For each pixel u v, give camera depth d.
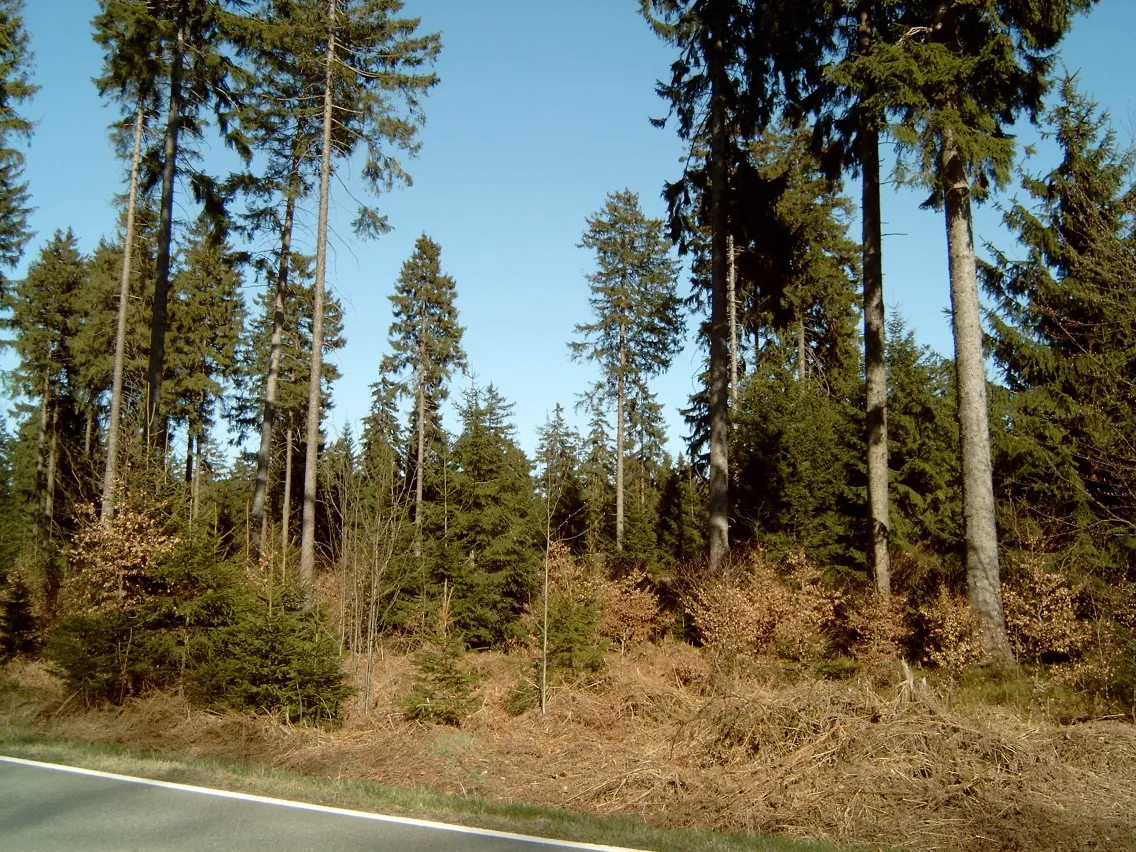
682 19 17.80
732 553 17.88
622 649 16.84
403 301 32.38
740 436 22.89
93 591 12.91
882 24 15.12
